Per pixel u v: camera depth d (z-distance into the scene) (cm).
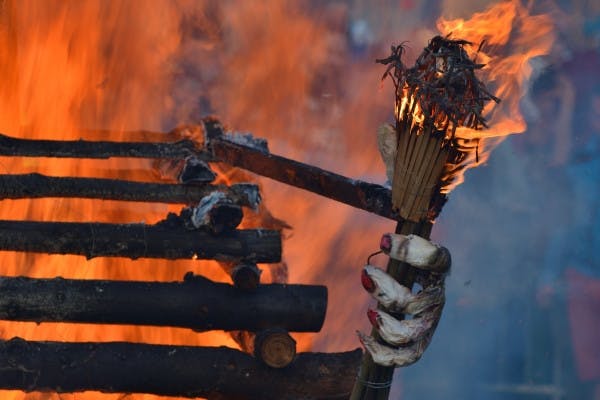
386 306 798
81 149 1627
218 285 1295
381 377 833
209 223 1323
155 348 1242
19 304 1237
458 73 761
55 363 1211
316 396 1259
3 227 1311
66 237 1312
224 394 1245
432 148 790
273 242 1337
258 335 1253
